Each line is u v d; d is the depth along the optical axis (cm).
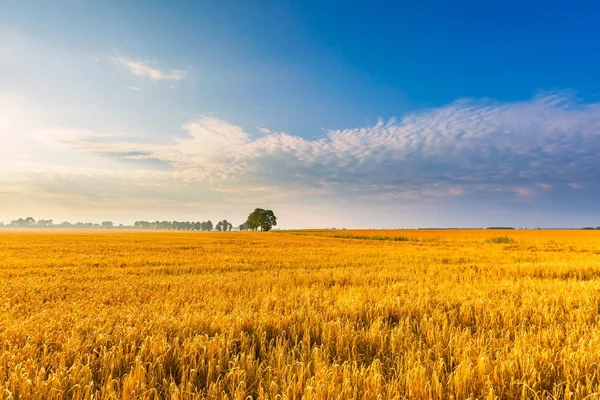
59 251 2800
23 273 1434
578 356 397
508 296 816
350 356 439
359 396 325
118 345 435
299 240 5600
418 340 496
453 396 331
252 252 2761
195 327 530
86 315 627
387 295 809
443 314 608
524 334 488
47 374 379
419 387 330
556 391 336
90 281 1183
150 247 3400
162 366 390
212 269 1650
